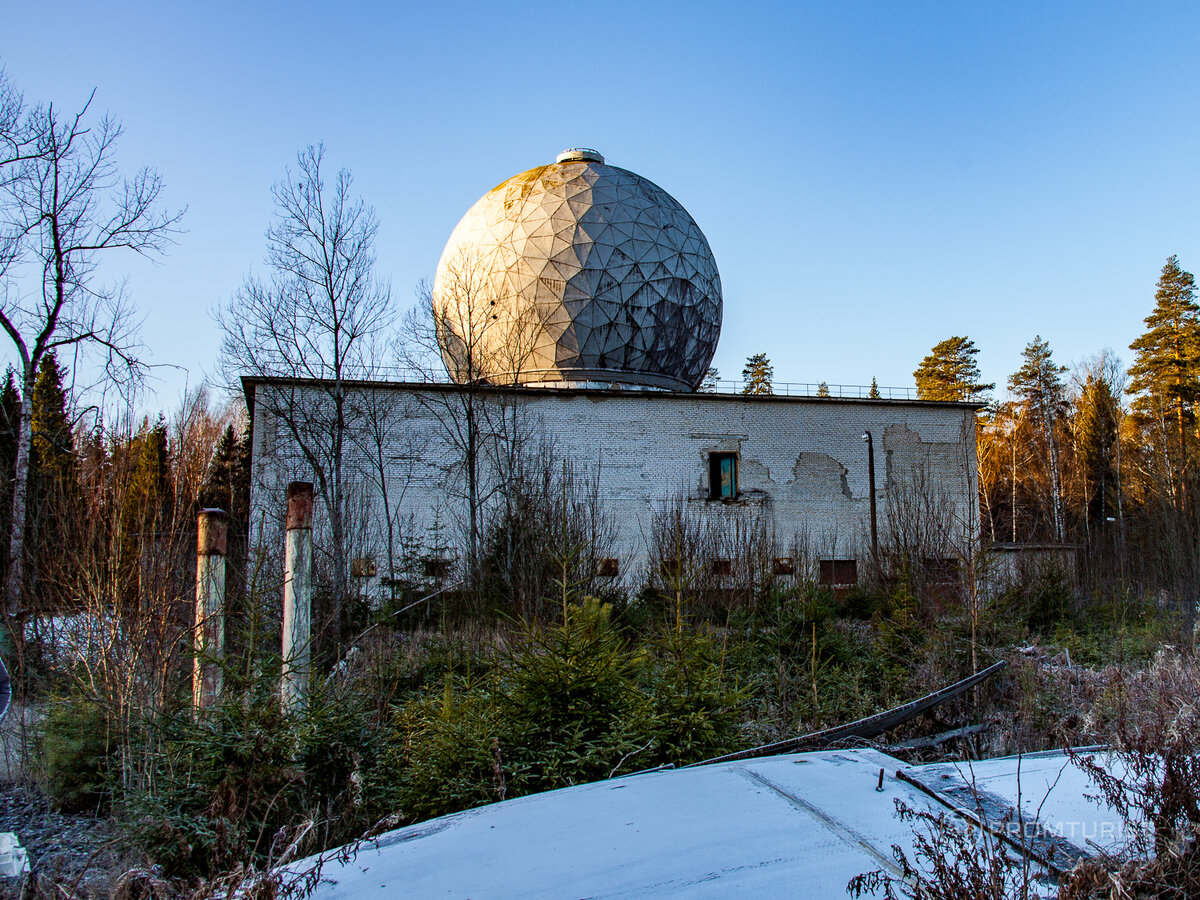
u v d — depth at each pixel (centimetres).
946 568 1597
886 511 2502
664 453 2395
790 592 1424
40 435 1395
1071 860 273
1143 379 4603
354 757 643
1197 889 270
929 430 2603
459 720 637
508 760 587
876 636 1294
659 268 2559
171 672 818
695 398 2431
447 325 2330
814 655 1054
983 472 4394
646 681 765
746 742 681
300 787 611
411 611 1608
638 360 2566
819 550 2427
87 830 698
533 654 672
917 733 897
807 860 273
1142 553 2903
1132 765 343
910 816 300
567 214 2534
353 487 2072
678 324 2612
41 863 586
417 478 2195
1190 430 3997
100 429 1266
